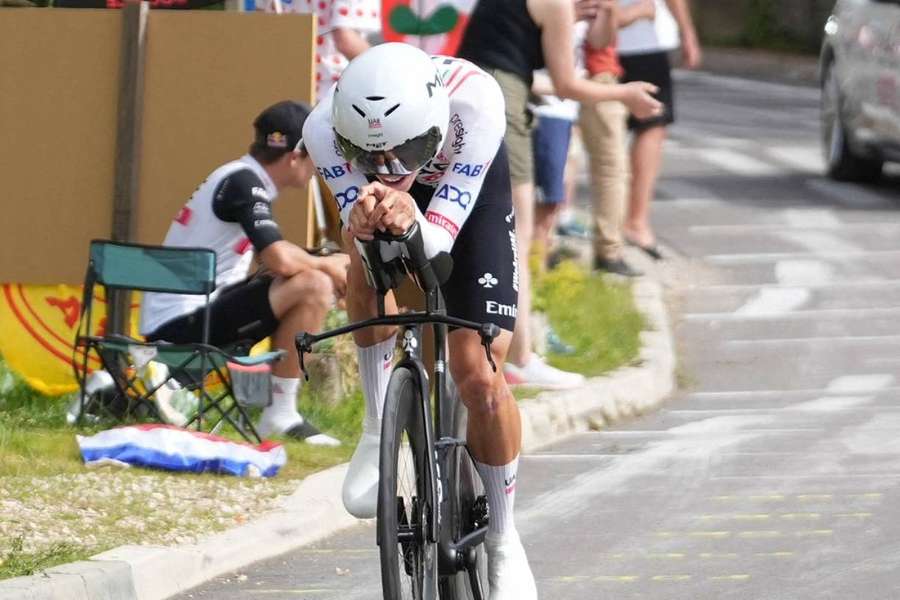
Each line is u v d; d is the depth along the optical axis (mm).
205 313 24953
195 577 19625
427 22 28266
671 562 20328
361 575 20016
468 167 16297
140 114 27766
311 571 20219
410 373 16156
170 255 25016
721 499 23438
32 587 17484
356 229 15297
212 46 27625
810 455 26078
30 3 31031
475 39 27984
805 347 34656
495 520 17312
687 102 82250
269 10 31141
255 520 21344
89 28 27844
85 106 27938
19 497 21531
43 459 23422
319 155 16625
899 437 27250
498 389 16891
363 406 27719
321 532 21859
